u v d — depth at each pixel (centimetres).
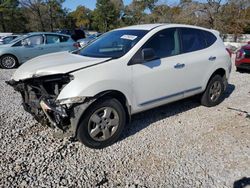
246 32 3469
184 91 464
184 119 473
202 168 325
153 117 480
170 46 440
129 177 307
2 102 557
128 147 374
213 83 526
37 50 1074
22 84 379
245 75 863
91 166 328
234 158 347
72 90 326
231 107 539
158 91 418
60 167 324
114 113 372
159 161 340
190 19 3172
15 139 389
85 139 353
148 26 444
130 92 380
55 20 5534
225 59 536
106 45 423
